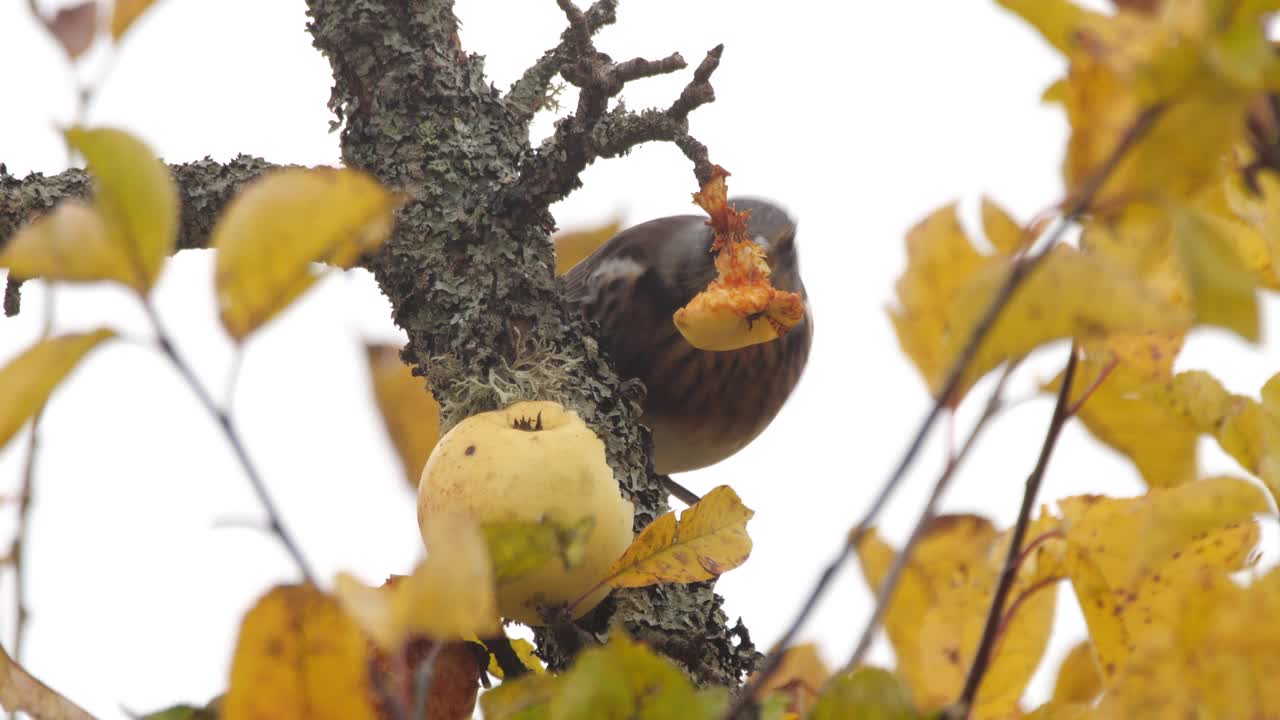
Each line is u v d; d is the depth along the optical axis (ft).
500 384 19.26
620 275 21.26
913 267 18.17
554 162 19.34
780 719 18.06
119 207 17.84
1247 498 18.13
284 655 17.98
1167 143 17.90
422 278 19.42
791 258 21.15
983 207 18.19
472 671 18.49
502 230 19.44
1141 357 18.12
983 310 17.95
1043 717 18.24
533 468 18.66
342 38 19.57
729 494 18.63
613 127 19.21
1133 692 18.06
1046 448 18.17
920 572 18.30
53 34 18.25
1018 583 18.28
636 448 19.36
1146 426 18.28
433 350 19.38
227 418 17.93
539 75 19.66
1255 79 17.08
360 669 17.98
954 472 18.06
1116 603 18.22
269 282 17.90
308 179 17.89
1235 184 18.15
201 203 19.52
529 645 18.69
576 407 19.33
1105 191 17.94
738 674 19.15
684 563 18.62
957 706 18.01
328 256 17.95
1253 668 18.04
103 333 17.90
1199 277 17.06
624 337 21.22
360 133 19.54
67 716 18.13
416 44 19.56
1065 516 18.24
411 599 17.94
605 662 18.01
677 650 19.12
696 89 19.12
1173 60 17.54
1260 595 18.06
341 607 17.98
